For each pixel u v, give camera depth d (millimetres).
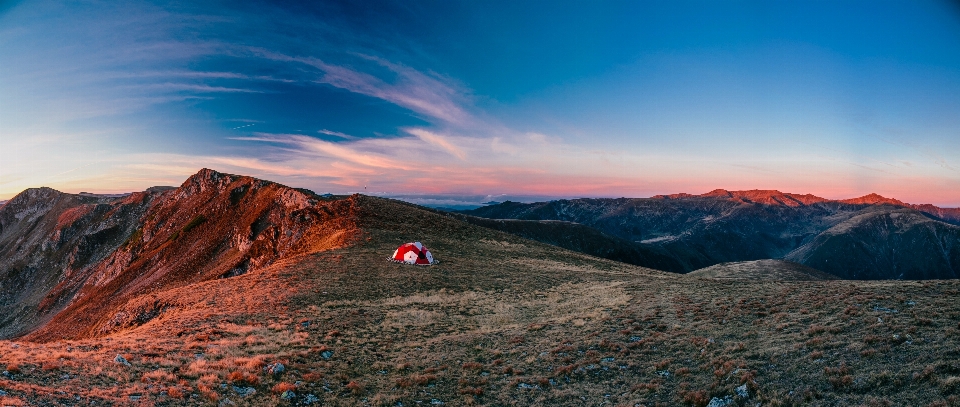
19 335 122625
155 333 25344
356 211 91625
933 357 15203
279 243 91625
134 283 116125
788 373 16609
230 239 120312
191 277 106312
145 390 15477
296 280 44312
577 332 26188
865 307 22703
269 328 28375
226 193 144375
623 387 18266
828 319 21797
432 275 50125
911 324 19000
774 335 21047
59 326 104688
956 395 12531
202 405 15164
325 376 19516
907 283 29141
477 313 34969
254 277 45938
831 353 17453
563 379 19641
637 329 25547
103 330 40562
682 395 16656
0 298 168875
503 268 59125
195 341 23750
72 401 13469
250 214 125188
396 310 34969
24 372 14945
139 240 146625
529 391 18641
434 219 97062
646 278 52906
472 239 86188
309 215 95500
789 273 103062
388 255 61750
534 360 22078
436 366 21984
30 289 175000
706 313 27047
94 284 139875
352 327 29266
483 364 22078
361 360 22750
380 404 17062
